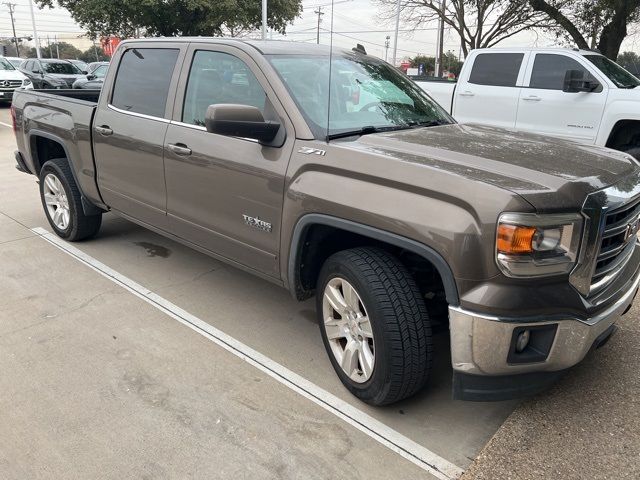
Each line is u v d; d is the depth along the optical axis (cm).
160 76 396
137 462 242
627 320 371
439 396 295
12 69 1792
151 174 396
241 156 321
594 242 236
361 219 258
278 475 237
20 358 323
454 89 903
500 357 229
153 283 432
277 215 305
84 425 265
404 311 251
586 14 1487
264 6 2331
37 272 450
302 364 323
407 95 375
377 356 259
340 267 271
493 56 856
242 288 426
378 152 268
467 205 226
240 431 263
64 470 237
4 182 759
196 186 358
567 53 782
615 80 754
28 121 525
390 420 274
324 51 368
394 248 285
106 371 311
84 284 429
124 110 421
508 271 220
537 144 301
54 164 499
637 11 1362
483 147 284
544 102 795
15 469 237
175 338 350
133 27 2469
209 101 354
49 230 556
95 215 504
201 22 2411
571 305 231
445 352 338
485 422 275
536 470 240
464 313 228
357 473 239
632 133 747
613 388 297
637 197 267
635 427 267
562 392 295
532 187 227
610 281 262
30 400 284
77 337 348
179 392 293
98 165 451
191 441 256
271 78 317
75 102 472
